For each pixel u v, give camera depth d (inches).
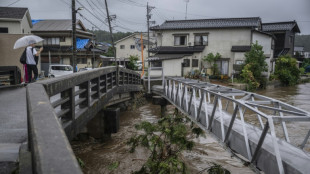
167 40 1091.9
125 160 271.0
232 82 853.8
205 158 279.6
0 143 115.3
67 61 1218.6
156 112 550.9
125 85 465.7
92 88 264.1
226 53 1015.0
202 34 1032.8
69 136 169.5
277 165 141.4
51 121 54.4
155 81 615.5
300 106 606.2
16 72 342.0
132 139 246.4
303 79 1250.0
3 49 690.8
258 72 856.3
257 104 194.9
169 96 447.5
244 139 176.6
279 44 1221.1
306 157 141.4
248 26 964.0
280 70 1071.6
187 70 1047.6
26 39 281.9
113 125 327.3
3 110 184.2
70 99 172.2
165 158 222.5
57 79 142.3
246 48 969.5
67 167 34.2
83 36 1342.3
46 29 1211.2
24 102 215.6
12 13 885.8
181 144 235.6
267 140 169.3
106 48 1685.5
